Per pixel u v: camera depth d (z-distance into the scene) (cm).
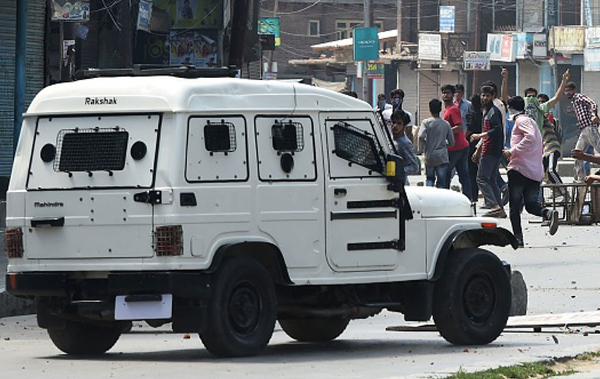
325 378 2295
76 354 2802
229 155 2594
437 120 5528
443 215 2900
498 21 19162
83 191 2602
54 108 2655
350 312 2808
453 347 2880
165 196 2531
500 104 5944
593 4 17100
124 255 2566
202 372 2389
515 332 3203
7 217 2683
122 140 2588
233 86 2620
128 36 6488
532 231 5769
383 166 2809
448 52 19012
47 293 2639
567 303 3703
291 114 2692
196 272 2530
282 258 2655
